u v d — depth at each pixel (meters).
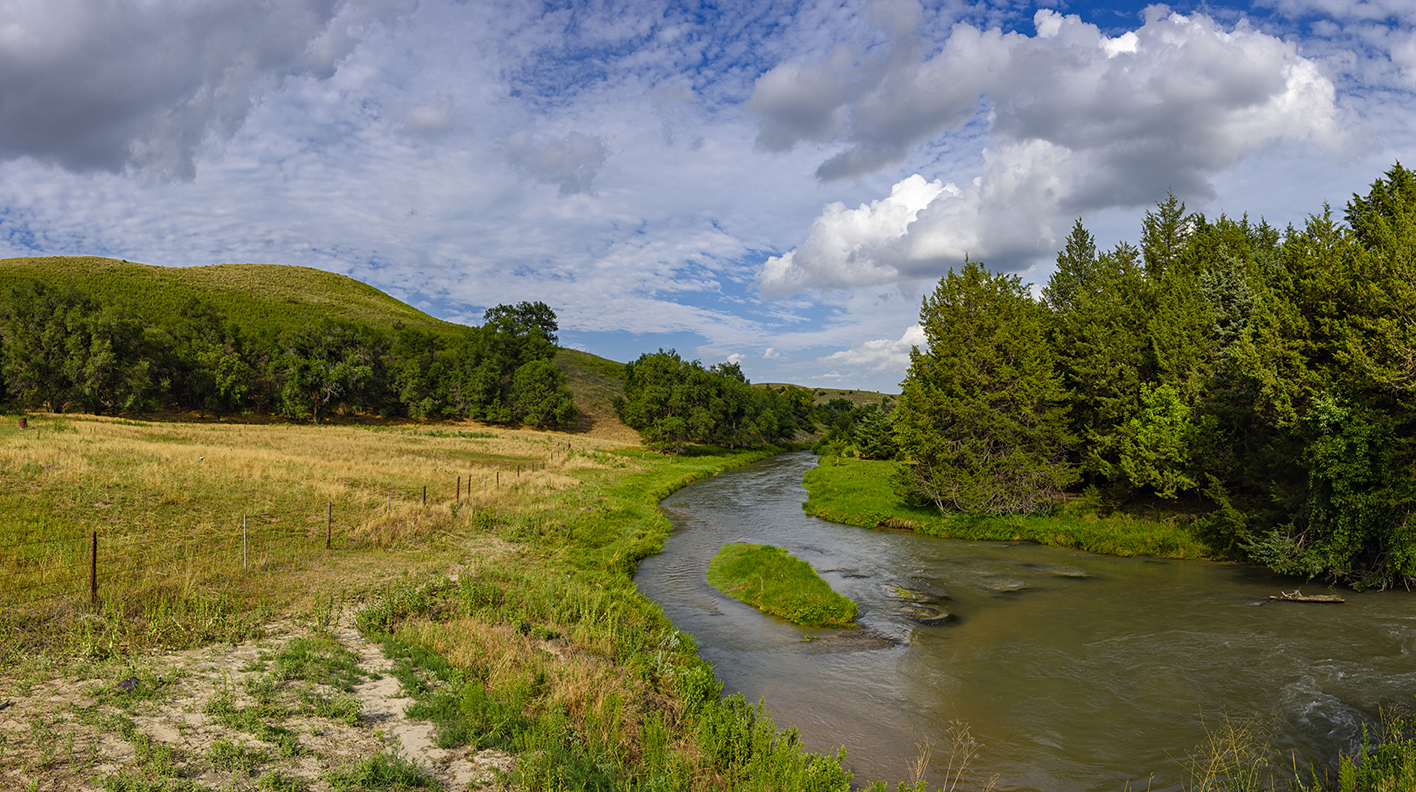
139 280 120.50
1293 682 13.20
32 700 8.53
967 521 32.03
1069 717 12.22
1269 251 34.25
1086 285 45.88
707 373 92.06
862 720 12.32
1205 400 28.56
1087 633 16.83
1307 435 21.61
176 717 8.55
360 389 84.44
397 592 15.70
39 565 14.42
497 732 9.12
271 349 83.38
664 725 10.59
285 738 8.19
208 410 75.94
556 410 88.06
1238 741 11.02
